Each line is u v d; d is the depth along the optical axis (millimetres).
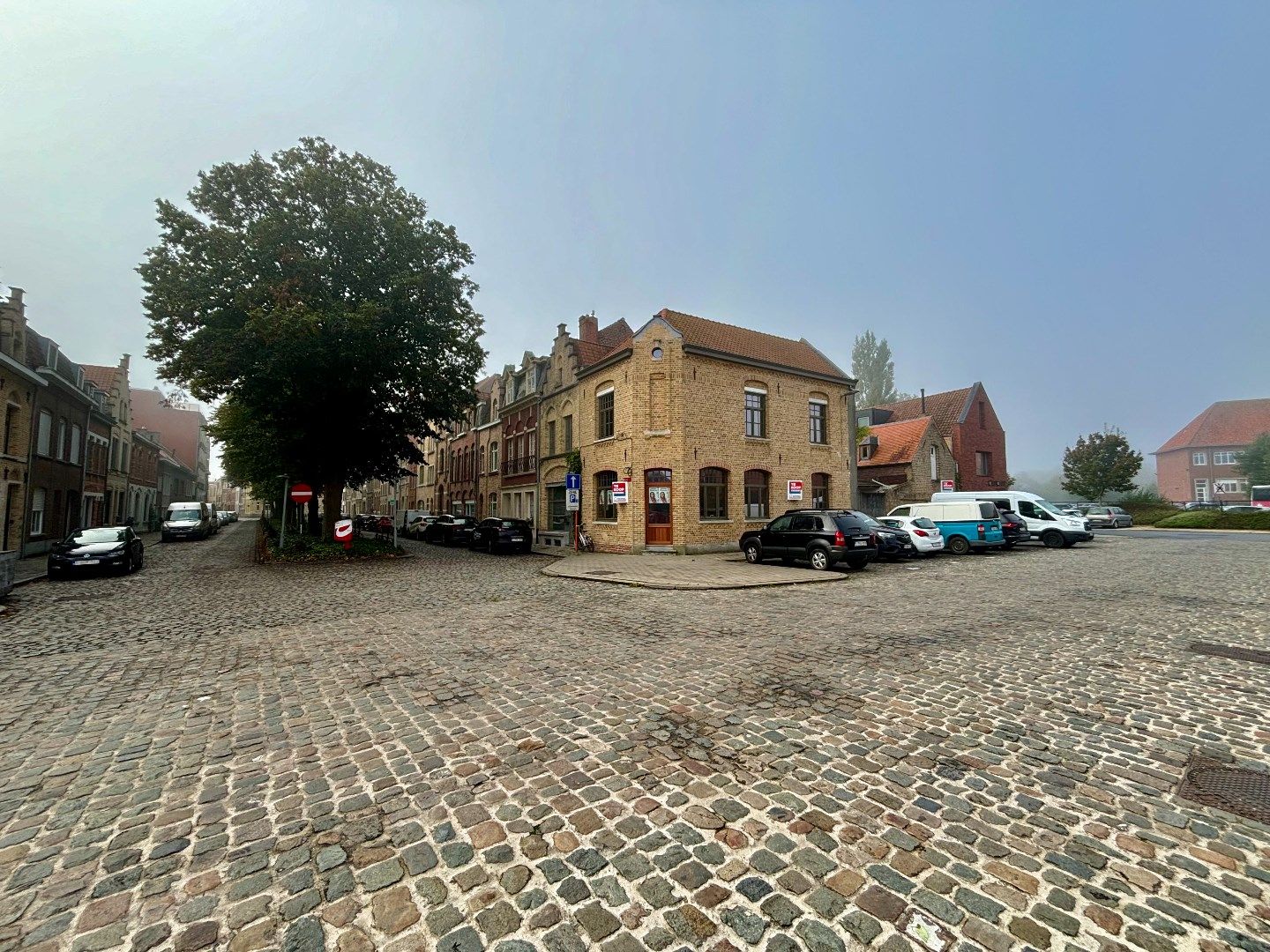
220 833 3023
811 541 14945
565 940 2236
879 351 55688
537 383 28719
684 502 20062
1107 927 2264
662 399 20469
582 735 4273
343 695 5320
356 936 2270
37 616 9625
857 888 2523
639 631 7910
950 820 3066
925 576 13859
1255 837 2865
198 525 32000
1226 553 18031
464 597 11422
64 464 24562
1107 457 40844
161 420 63531
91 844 2928
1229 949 2137
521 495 30109
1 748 4172
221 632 8219
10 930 2311
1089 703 4863
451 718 4691
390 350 19844
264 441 28203
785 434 22906
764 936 2244
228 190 20250
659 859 2748
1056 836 2908
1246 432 62969
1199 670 5777
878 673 5746
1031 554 18938
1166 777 3537
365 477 25062
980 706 4801
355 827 3064
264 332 17078
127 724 4652
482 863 2732
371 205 20609
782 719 4535
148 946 2223
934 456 31562
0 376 18578
